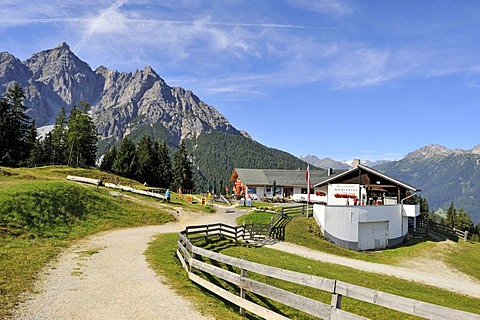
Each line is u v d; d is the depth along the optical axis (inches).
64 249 759.7
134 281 512.1
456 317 231.1
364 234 1493.6
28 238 811.4
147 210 1519.4
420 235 1847.9
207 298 450.3
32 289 448.8
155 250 781.9
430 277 1085.1
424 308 247.0
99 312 379.2
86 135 3725.4
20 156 2851.9
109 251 756.0
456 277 1174.3
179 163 3988.7
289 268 823.7
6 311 366.0
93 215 1210.0
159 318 368.5
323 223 1430.9
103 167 3838.6
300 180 2920.8
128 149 3651.6
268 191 2965.1
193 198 2684.5
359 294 285.7
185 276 561.6
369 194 1814.7
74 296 431.2
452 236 1953.7
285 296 351.3
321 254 1206.3
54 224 981.8
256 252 992.9
